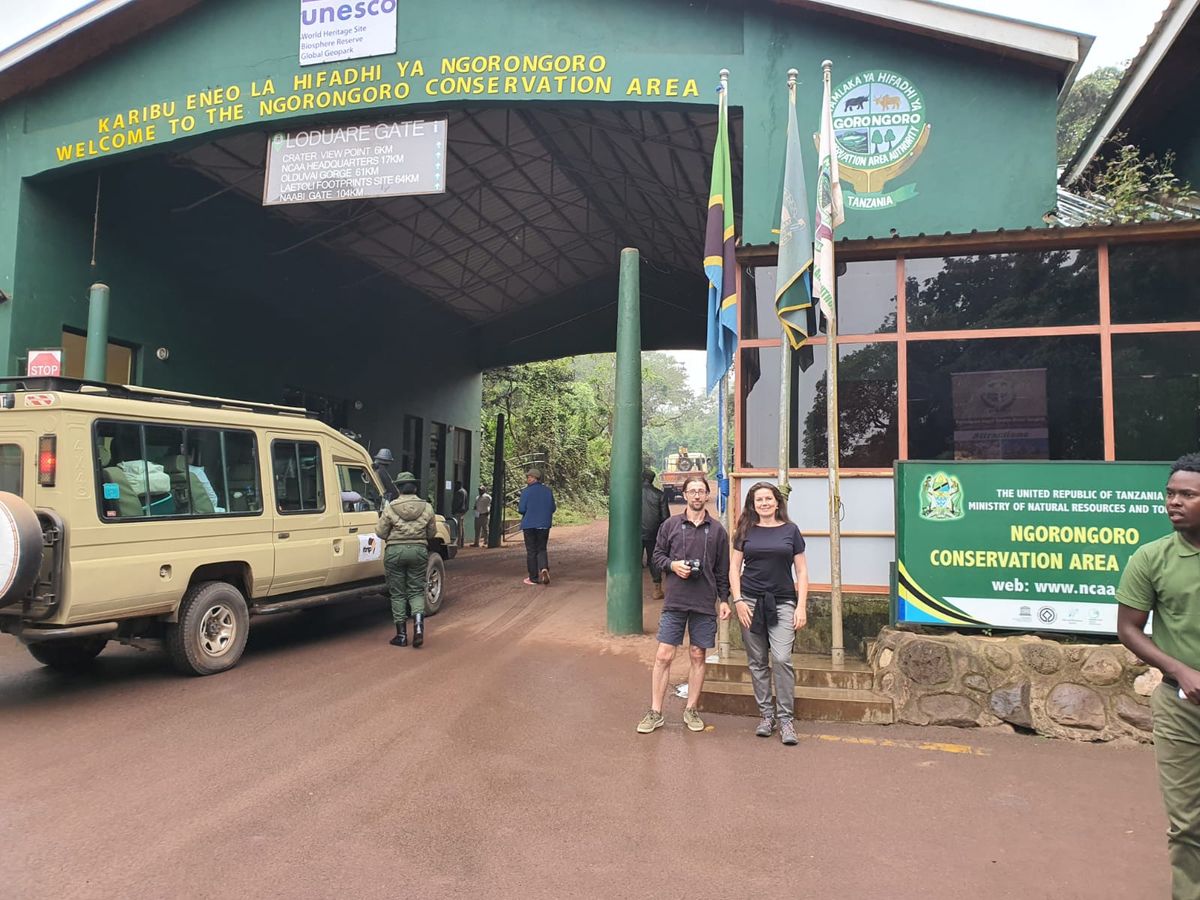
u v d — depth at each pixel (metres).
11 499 5.52
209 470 7.01
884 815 4.11
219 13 10.09
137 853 3.58
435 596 9.90
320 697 6.13
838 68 8.27
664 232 17.11
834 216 6.55
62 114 10.50
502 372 30.52
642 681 6.78
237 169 12.53
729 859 3.62
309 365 15.84
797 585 5.48
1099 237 6.71
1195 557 2.83
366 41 9.55
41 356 9.23
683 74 8.76
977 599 5.85
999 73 7.91
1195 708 2.78
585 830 3.90
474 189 14.55
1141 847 3.78
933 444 7.06
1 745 4.98
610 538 8.78
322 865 3.50
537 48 9.12
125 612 6.14
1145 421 6.73
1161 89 9.34
